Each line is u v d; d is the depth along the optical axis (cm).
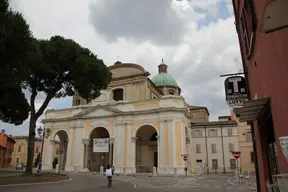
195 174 3453
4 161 5875
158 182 2189
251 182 2058
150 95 4347
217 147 4519
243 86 892
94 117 3950
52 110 4416
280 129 466
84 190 1434
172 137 3338
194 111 5862
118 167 3538
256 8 544
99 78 2445
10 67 1491
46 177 1892
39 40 2275
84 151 3944
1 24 1348
